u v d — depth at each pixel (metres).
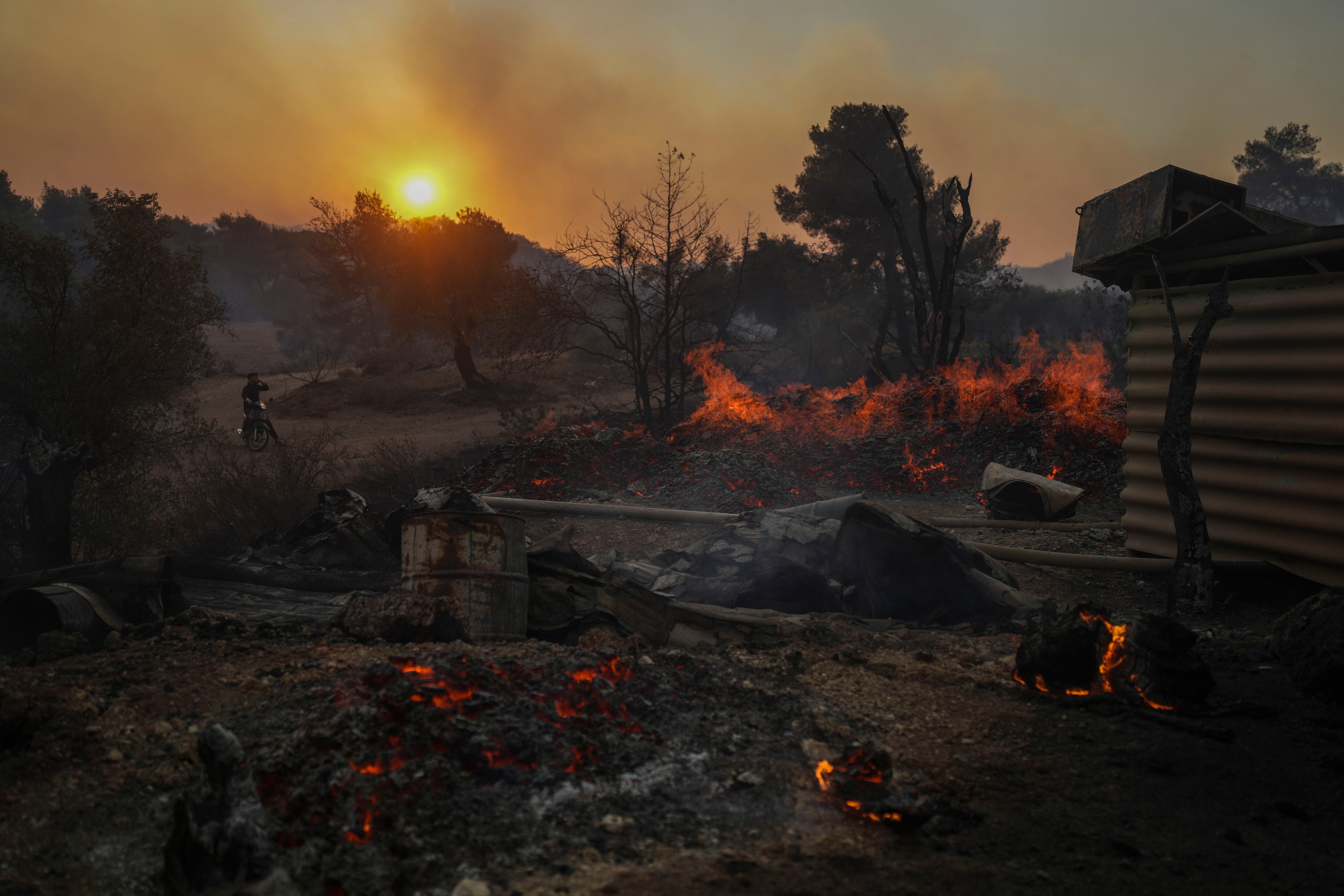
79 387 9.20
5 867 2.48
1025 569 7.25
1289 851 2.82
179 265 10.37
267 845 2.36
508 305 18.52
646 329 19.77
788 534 6.18
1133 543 7.34
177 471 11.45
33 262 9.09
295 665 4.13
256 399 19.41
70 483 8.62
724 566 6.12
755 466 10.52
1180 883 2.58
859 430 13.59
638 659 4.37
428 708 3.05
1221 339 6.61
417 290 30.03
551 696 3.44
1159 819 3.01
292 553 6.64
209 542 10.91
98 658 4.34
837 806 2.94
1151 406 7.23
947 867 2.59
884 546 5.74
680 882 2.40
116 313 9.77
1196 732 3.80
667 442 13.23
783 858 2.58
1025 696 4.23
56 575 5.36
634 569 5.84
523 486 10.91
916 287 19.98
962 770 3.31
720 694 3.95
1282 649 4.86
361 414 27.36
